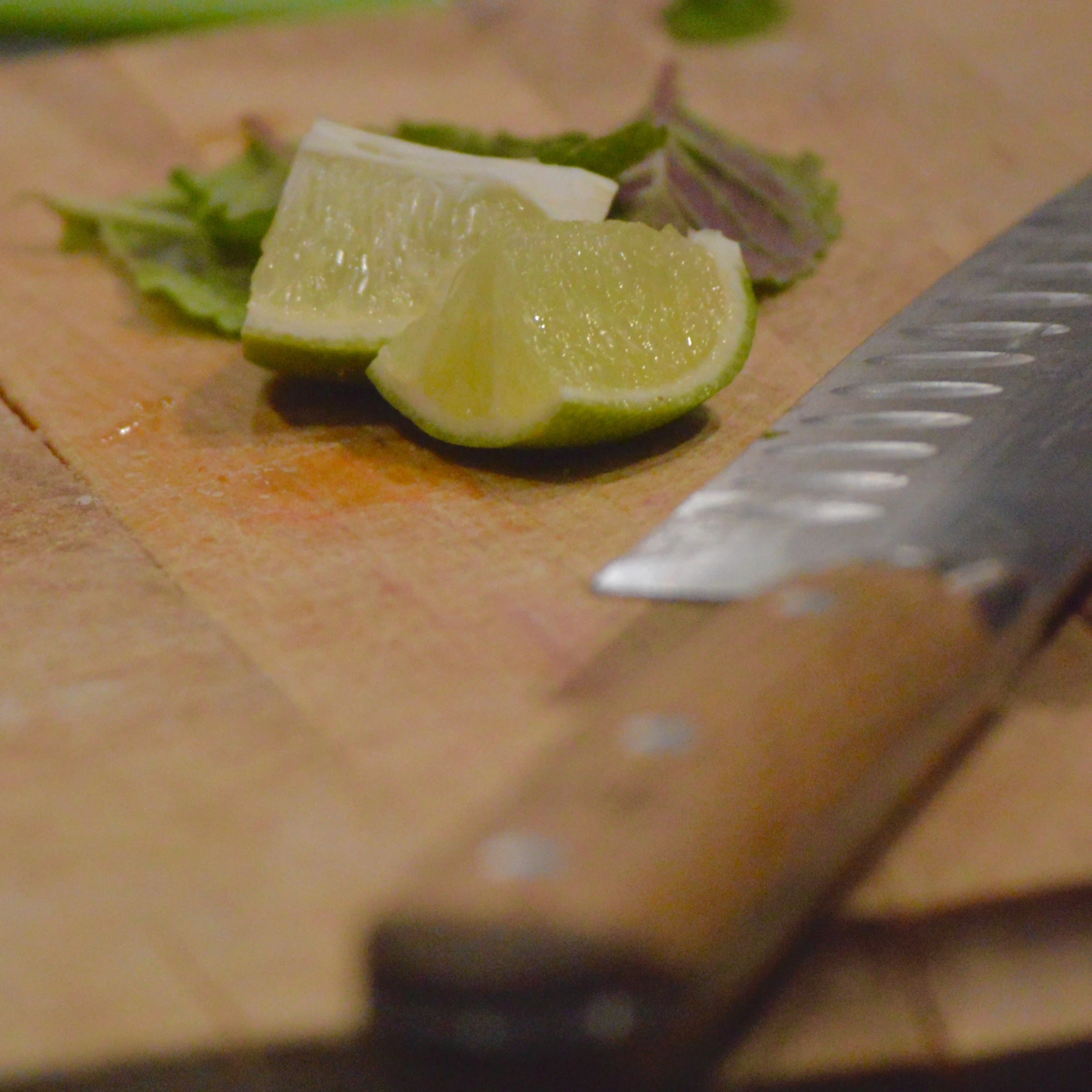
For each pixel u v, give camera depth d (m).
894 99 0.60
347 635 0.46
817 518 0.46
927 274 0.54
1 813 0.45
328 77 0.62
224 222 0.53
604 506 0.48
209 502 0.49
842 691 0.43
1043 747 0.45
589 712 0.45
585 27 0.63
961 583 0.44
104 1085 0.43
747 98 0.60
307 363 0.50
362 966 0.42
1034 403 0.48
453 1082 0.42
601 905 0.41
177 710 0.46
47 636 0.47
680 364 0.49
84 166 0.58
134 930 0.44
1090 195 0.53
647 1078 0.42
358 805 0.44
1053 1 0.64
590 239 0.49
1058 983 0.44
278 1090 0.43
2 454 0.50
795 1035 0.43
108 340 0.53
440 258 0.50
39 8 0.67
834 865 0.43
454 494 0.49
